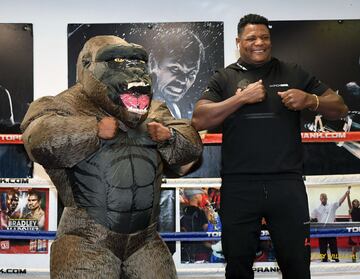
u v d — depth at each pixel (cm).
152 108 254
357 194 352
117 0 356
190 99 354
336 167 352
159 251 231
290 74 273
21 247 348
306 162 353
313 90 275
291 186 255
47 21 354
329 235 344
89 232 219
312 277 348
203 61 355
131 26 354
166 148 237
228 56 357
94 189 221
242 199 257
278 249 257
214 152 355
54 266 215
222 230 262
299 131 268
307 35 356
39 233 341
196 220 351
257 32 270
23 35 352
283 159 256
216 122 255
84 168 223
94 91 228
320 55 355
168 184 348
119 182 222
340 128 352
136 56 232
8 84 350
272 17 358
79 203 224
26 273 340
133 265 225
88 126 213
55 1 355
